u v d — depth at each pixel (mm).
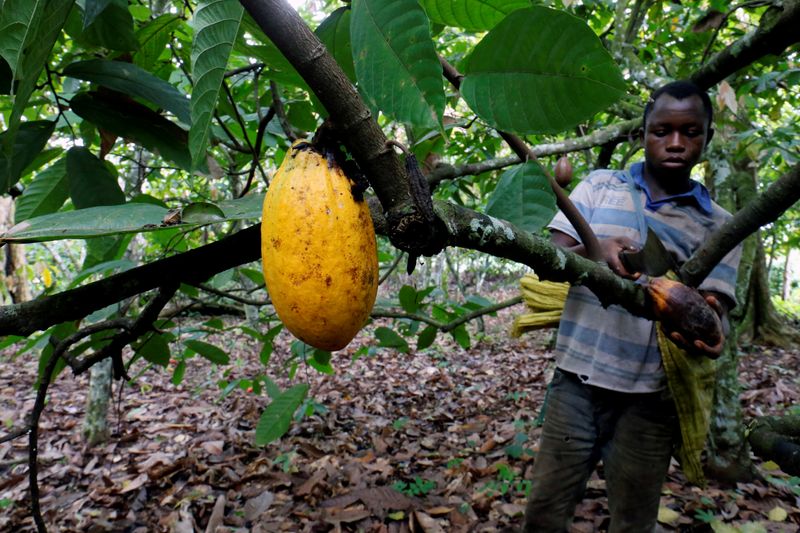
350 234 644
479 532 3035
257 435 1874
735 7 2322
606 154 3217
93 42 1347
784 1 1474
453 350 8555
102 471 4184
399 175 655
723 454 3406
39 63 690
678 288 1188
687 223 1882
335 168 653
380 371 7246
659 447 1934
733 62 1653
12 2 607
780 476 3475
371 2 617
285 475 3885
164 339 1812
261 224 737
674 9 3850
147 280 788
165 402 5973
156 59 1833
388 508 3318
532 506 2072
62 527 3352
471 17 934
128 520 3410
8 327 730
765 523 2861
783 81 3590
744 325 7980
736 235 1404
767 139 3182
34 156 1139
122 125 1209
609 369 1907
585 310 1984
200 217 699
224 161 3172
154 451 4535
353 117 611
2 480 4105
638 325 1886
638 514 1986
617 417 2012
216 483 3852
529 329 2191
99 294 771
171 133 1253
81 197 1215
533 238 868
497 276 19344
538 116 739
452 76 793
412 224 660
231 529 3195
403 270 9992
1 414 5660
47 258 10000
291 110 2004
